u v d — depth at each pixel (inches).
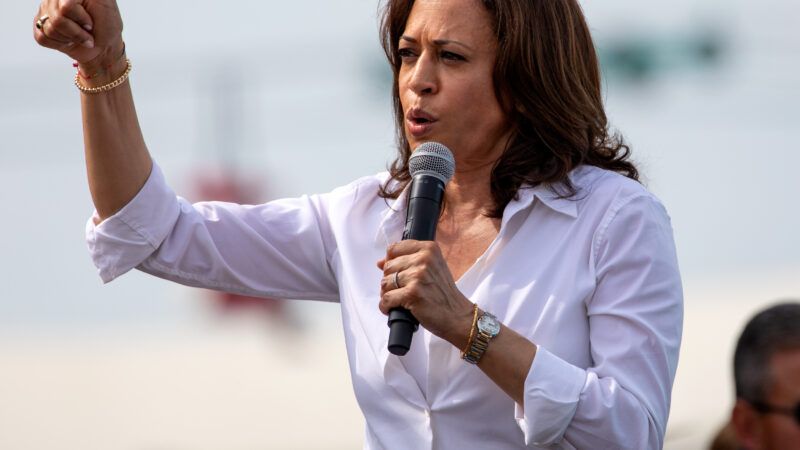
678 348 397.4
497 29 402.6
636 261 392.5
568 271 395.9
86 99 409.4
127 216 417.4
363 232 427.8
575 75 413.4
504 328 377.1
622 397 379.6
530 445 392.2
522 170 406.9
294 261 440.8
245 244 436.8
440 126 403.5
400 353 370.9
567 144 410.3
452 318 372.8
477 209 416.2
